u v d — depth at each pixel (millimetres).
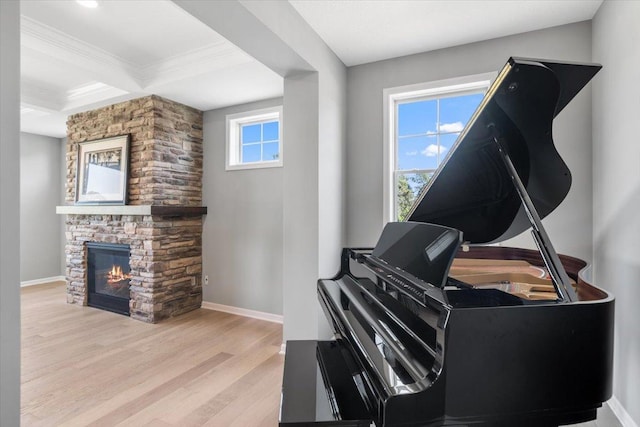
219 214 4270
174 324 3725
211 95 3793
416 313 1266
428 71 3127
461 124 3125
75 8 2469
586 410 1083
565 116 2660
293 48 2463
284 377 1499
